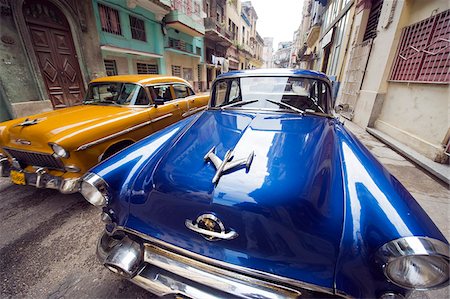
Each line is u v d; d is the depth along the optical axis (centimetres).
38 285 146
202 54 1513
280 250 92
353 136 164
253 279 96
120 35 793
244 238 94
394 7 455
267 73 210
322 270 89
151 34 971
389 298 83
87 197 125
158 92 334
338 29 941
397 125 430
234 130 149
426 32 369
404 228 80
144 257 116
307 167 105
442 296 136
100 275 154
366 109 534
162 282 109
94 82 329
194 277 102
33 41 509
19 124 220
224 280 98
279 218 90
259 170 103
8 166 241
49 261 165
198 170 108
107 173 124
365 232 86
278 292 92
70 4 572
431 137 339
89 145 213
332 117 192
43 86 521
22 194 257
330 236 88
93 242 185
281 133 142
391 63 466
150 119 298
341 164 119
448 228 199
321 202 91
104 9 712
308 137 137
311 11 1894
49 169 217
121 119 254
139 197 116
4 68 447
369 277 84
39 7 514
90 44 641
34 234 193
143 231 116
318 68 1420
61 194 257
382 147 413
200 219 98
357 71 623
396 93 447
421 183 280
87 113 262
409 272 77
